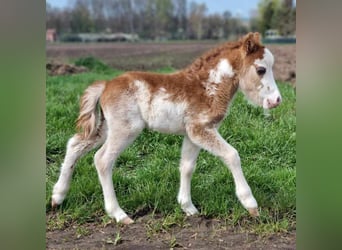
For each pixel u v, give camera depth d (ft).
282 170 17.04
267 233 14.15
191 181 16.38
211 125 14.14
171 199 15.53
